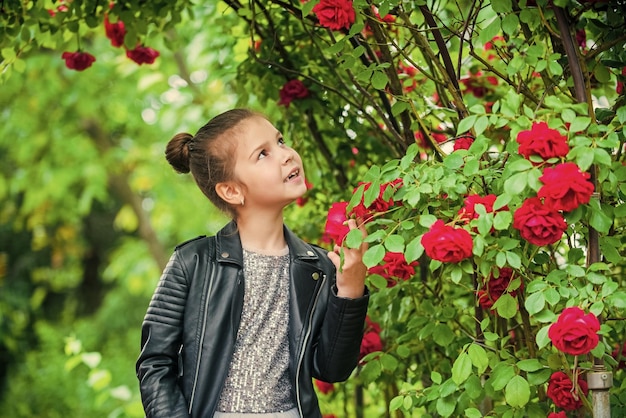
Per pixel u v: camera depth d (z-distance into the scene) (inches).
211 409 74.1
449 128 108.0
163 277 77.5
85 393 258.7
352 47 98.6
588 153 63.1
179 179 311.4
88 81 276.8
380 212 73.5
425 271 106.8
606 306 71.3
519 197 69.3
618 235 81.1
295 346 76.7
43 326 310.2
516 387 72.4
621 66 79.0
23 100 292.8
